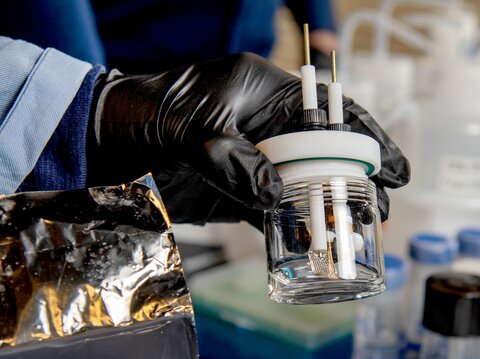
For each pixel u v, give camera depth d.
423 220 0.89
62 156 0.37
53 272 0.30
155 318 0.30
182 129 0.36
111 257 0.31
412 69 0.99
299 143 0.32
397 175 0.39
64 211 0.32
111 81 0.40
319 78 0.89
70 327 0.29
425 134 0.87
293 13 1.12
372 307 0.74
